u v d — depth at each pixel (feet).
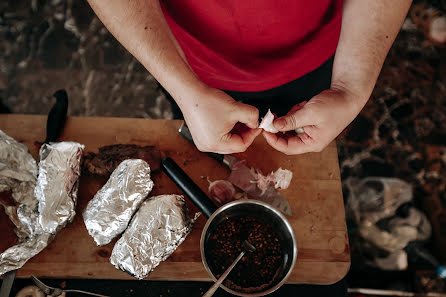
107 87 9.04
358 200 8.08
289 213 4.73
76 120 5.06
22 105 8.71
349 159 8.59
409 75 9.39
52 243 4.44
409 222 7.67
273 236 4.41
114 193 4.17
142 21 3.69
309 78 5.33
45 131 5.01
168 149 5.01
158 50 3.73
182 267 4.46
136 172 4.22
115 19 3.67
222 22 4.11
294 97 5.67
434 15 9.86
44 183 4.19
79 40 9.36
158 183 4.77
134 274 4.06
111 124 5.09
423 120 8.96
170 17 4.32
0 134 4.40
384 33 3.96
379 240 7.57
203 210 4.44
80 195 4.68
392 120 8.94
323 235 4.69
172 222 4.09
